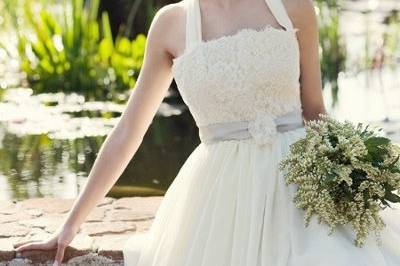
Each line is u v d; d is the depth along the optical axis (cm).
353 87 782
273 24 314
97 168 335
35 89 795
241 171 308
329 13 916
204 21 319
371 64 865
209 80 309
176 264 311
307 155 296
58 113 695
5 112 697
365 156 297
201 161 318
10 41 944
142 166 557
